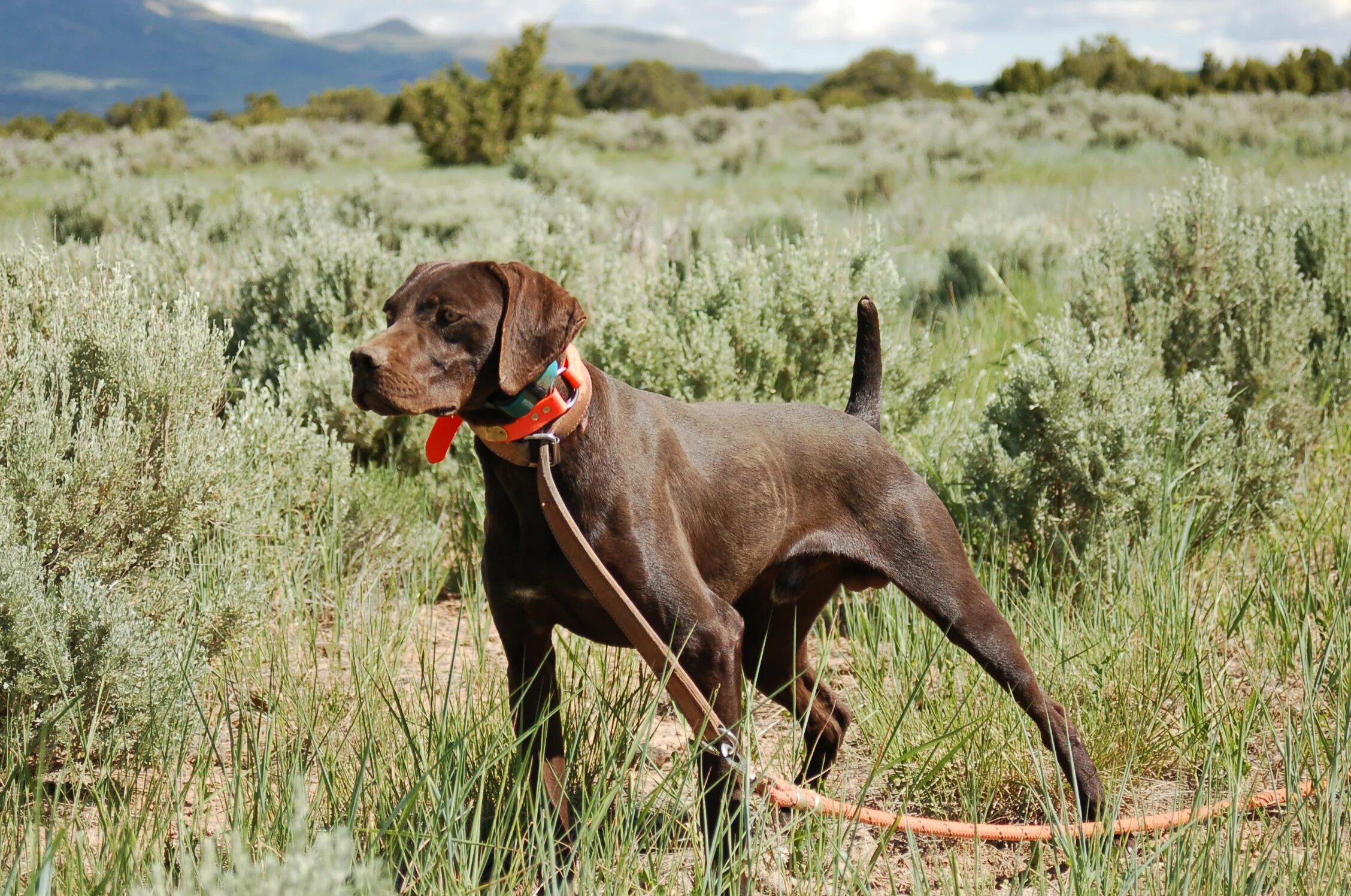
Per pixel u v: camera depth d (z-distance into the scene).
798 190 21.27
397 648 4.36
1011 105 39.66
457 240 11.33
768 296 5.69
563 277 7.12
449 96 34.59
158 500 3.71
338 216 14.29
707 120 41.16
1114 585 4.78
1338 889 2.73
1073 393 4.94
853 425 3.60
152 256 8.09
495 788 3.15
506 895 2.67
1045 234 11.15
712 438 3.31
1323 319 6.46
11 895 2.47
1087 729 3.65
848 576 3.58
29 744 3.20
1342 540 4.79
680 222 11.72
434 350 2.85
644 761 3.17
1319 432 6.16
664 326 5.56
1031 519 4.94
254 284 7.29
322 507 5.18
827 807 3.03
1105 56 54.44
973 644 3.40
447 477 5.96
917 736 3.61
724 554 3.26
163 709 3.29
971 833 3.04
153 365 3.88
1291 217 7.39
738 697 3.06
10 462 3.50
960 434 5.99
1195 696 3.70
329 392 5.98
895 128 33.47
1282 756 3.29
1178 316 6.15
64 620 3.24
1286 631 4.07
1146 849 3.06
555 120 38.06
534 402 2.87
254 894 1.80
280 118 61.16
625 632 2.94
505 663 4.39
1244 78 46.81
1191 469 5.04
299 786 2.00
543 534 2.97
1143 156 24.52
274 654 4.01
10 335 4.02
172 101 74.50
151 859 2.69
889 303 5.84
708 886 2.64
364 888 1.85
